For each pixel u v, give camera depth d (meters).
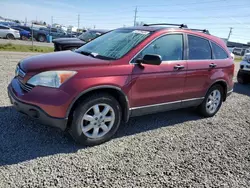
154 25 4.50
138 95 3.50
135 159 2.98
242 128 4.45
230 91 5.13
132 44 3.59
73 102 2.91
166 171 2.78
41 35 26.36
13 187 2.27
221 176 2.80
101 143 3.31
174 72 3.84
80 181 2.46
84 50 4.03
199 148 3.45
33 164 2.67
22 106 2.93
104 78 3.10
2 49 13.40
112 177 2.57
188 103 4.33
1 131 3.33
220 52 4.80
